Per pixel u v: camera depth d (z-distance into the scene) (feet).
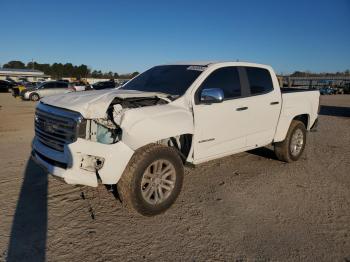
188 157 15.42
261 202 15.43
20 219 12.96
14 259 10.41
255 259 10.87
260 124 18.94
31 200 14.76
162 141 14.74
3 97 105.09
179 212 14.11
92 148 12.37
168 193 13.94
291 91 22.38
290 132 21.48
